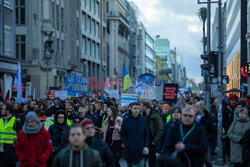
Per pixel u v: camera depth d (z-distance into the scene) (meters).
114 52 95.25
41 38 48.19
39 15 47.84
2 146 10.86
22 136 8.54
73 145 5.91
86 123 6.43
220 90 14.37
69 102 15.02
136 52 126.06
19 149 8.55
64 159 5.87
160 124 11.40
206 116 11.27
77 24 62.00
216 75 14.84
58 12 53.41
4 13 36.03
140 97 26.61
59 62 52.97
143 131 9.59
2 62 34.69
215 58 15.11
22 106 19.17
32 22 47.34
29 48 47.41
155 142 11.31
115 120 12.35
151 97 24.88
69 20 57.31
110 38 94.62
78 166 5.82
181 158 6.91
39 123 8.56
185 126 7.10
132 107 9.62
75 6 59.75
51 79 49.41
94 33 74.56
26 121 8.53
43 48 48.50
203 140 6.95
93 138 7.27
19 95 20.97
